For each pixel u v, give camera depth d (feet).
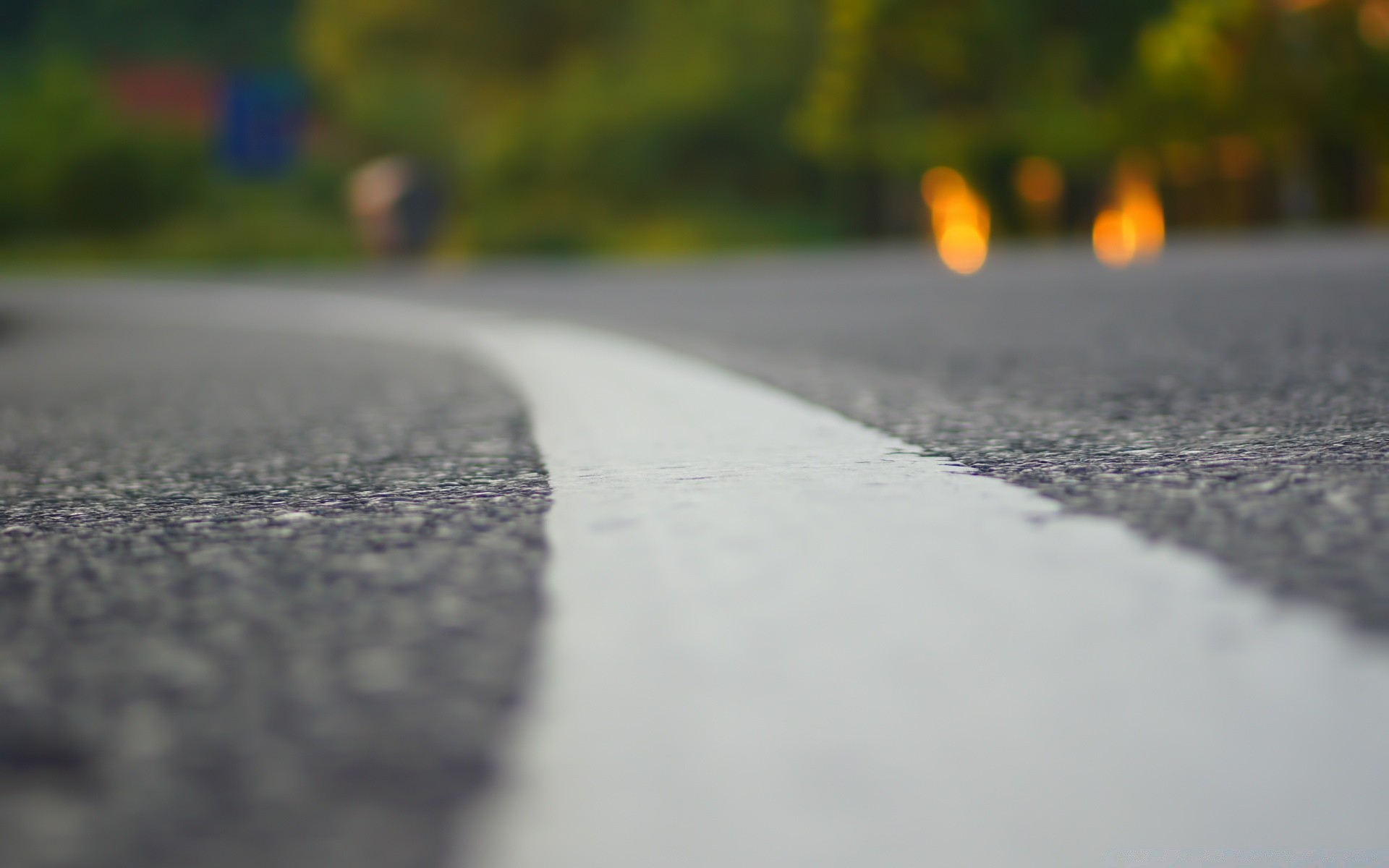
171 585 4.70
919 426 9.11
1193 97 81.46
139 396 15.53
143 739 2.97
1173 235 91.25
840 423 9.35
